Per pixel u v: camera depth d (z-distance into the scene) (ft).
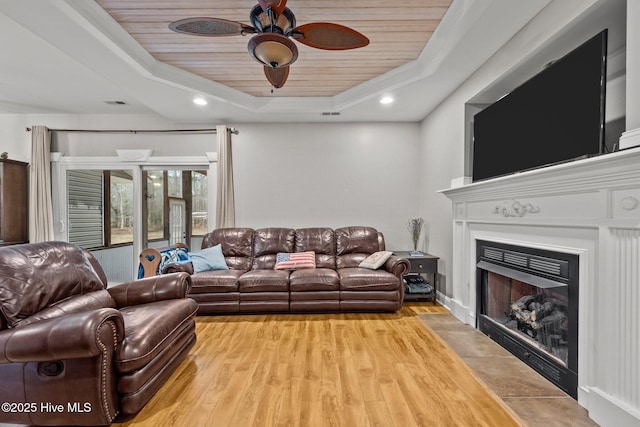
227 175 14.53
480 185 8.35
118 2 7.07
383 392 6.29
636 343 4.66
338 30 6.11
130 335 5.69
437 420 5.43
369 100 12.29
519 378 6.77
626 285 4.81
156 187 15.48
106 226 15.28
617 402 4.91
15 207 13.84
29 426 5.32
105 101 13.48
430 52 9.32
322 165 15.31
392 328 9.84
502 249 8.30
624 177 4.74
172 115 14.14
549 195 6.52
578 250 5.81
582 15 5.89
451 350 8.18
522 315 7.69
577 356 5.89
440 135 12.66
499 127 8.40
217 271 12.02
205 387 6.54
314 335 9.30
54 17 6.86
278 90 12.67
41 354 4.76
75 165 14.93
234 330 9.76
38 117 14.99
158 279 8.07
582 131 5.82
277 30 6.17
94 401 5.04
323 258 13.39
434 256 13.02
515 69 8.05
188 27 6.05
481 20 7.21
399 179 15.34
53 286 6.26
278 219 15.31
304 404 5.92
